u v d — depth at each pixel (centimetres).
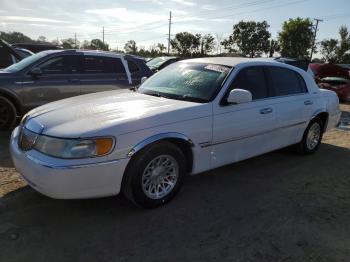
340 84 1533
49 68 745
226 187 485
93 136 352
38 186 359
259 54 6925
